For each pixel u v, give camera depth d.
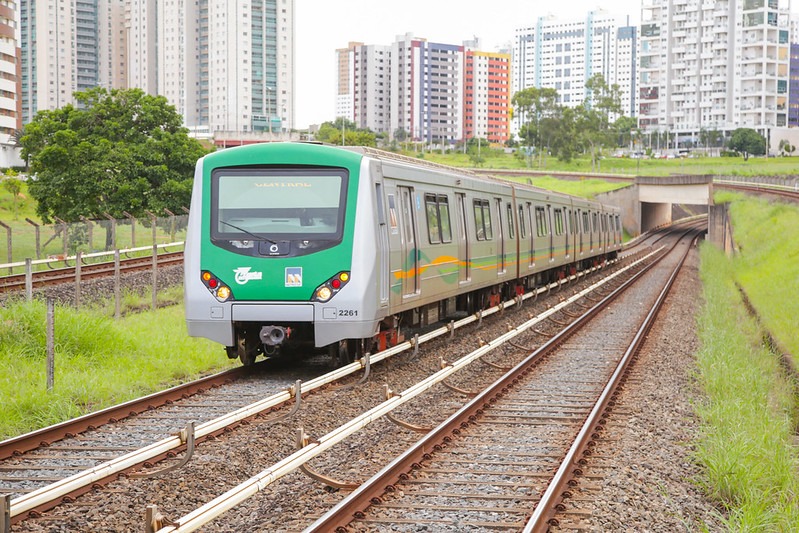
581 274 35.59
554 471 8.09
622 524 6.69
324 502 7.02
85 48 192.75
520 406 11.31
